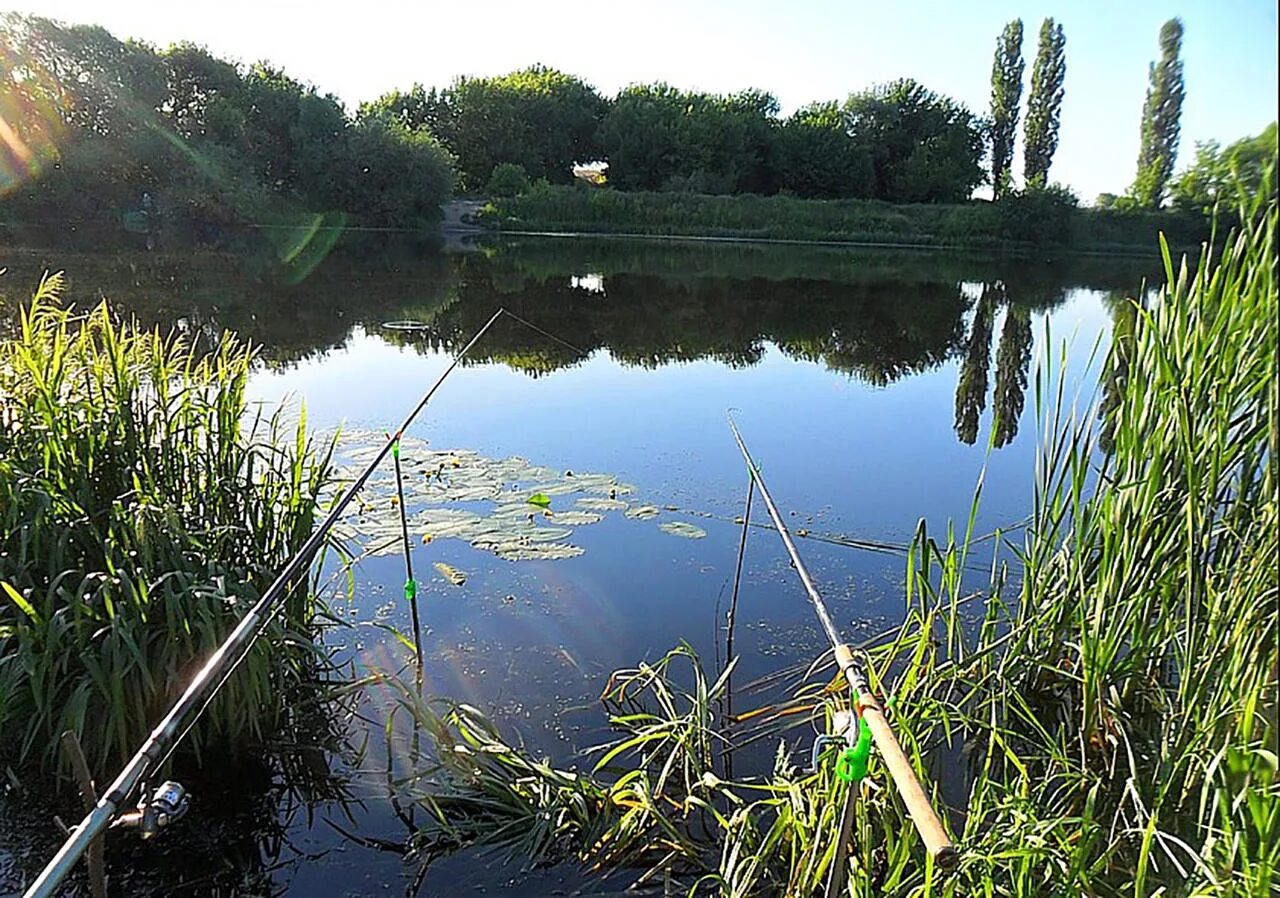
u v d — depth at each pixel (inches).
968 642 134.2
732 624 132.3
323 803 103.0
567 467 224.1
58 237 732.0
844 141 1568.7
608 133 1594.5
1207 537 83.3
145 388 128.6
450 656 133.2
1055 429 107.0
